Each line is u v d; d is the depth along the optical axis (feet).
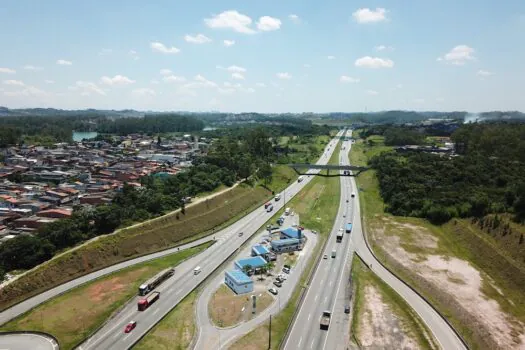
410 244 499.10
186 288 380.17
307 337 303.27
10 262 391.86
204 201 613.11
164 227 514.68
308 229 563.07
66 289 373.40
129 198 553.64
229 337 301.02
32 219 508.94
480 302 362.74
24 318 323.78
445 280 404.57
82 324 315.37
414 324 322.96
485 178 646.33
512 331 319.68
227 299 360.28
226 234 541.75
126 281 391.86
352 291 378.53
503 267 421.18
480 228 510.99
